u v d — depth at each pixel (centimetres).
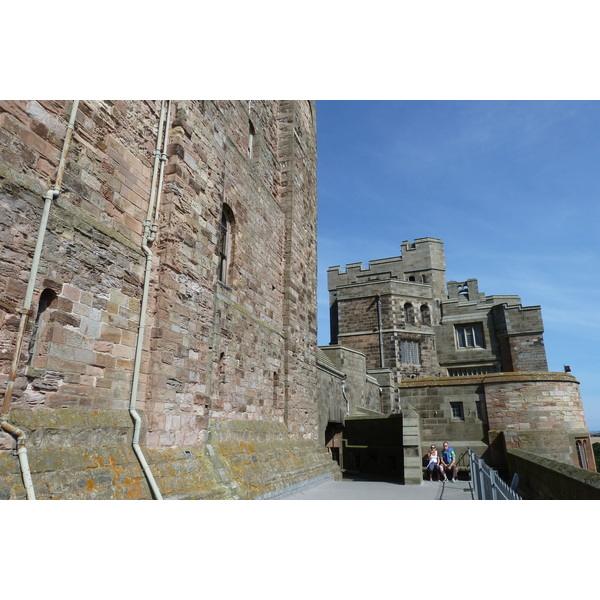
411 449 1508
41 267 608
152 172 868
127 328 753
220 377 1075
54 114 657
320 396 1912
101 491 598
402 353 3616
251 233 1366
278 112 1786
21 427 547
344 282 4262
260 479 1033
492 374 1803
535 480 1034
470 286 4366
